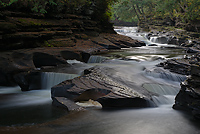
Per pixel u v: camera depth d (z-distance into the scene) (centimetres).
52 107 659
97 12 2283
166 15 3550
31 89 936
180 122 504
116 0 2505
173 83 850
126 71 952
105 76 816
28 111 628
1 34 1112
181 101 579
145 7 4538
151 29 3353
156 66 1067
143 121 512
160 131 455
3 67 976
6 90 928
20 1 1425
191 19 2717
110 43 1891
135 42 2191
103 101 611
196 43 2153
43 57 1158
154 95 682
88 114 560
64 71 986
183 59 1040
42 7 1550
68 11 1939
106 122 506
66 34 1625
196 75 561
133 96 617
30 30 1333
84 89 666
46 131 448
